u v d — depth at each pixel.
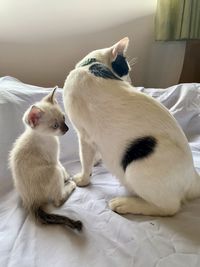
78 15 2.11
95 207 1.07
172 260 0.84
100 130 1.09
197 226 0.98
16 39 2.10
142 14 2.20
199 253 0.87
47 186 1.08
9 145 1.34
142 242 0.90
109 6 2.12
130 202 1.07
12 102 1.41
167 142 1.01
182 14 2.04
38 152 1.11
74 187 1.19
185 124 1.63
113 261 0.84
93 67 1.18
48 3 2.02
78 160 1.43
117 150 1.06
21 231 0.95
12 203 1.11
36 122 1.09
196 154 1.41
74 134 1.46
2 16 1.99
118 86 1.11
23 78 2.30
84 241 0.92
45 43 2.17
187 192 1.09
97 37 2.23
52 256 0.86
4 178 1.24
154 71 2.46
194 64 2.27
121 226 0.97
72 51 2.25
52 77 2.34
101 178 1.28
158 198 1.01
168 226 0.98
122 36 2.27
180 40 2.18
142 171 0.99
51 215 1.00
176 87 1.78
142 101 1.07
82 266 0.82
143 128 1.02
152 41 2.33
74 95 1.14
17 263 0.83
